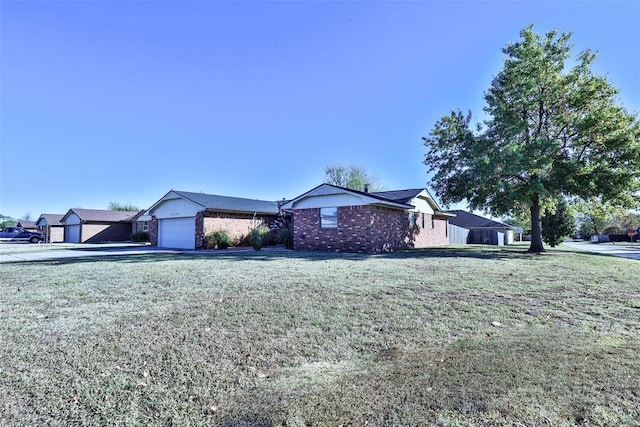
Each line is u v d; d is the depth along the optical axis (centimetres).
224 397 272
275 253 1492
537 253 1529
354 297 575
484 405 252
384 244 1673
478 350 356
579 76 1488
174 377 304
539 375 296
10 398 268
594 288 664
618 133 1367
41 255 1534
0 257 1437
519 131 1470
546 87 1525
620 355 339
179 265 1012
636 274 859
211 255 1407
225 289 642
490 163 1452
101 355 348
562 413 241
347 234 1608
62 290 651
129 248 2098
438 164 1770
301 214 1783
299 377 304
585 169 1396
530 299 570
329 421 238
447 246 2188
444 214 2580
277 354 353
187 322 450
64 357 343
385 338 396
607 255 1645
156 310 505
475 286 667
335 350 363
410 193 2078
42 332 413
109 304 542
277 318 465
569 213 1822
